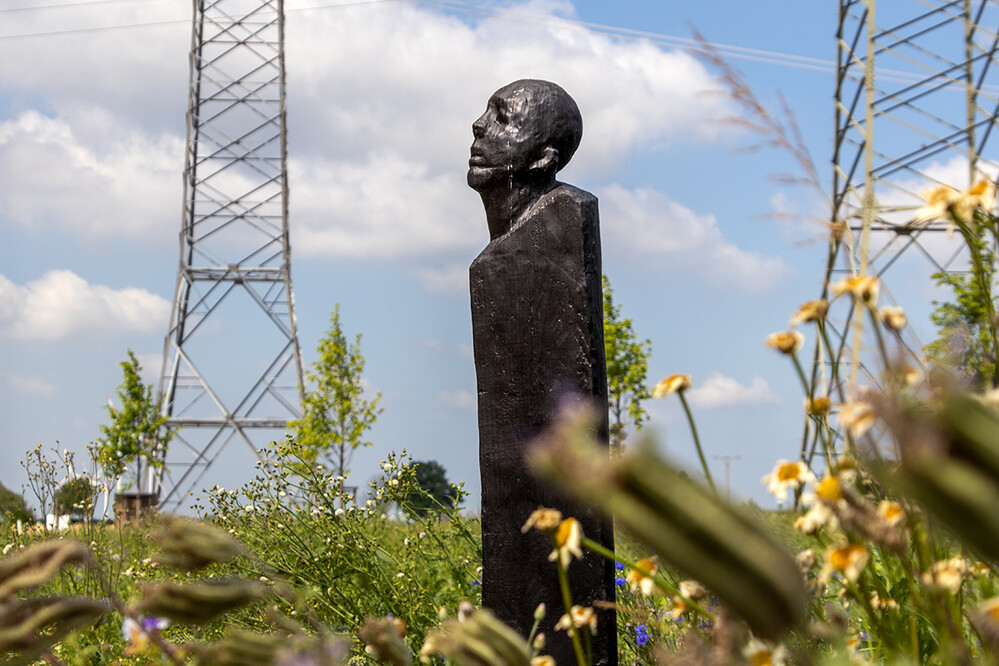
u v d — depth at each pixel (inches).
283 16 1244.5
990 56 686.5
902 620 58.2
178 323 1194.6
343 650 25.2
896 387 19.8
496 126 146.5
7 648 23.5
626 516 15.1
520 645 27.9
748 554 15.1
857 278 42.4
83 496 199.3
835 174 740.7
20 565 24.5
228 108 1233.4
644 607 92.8
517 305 139.6
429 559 180.1
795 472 46.1
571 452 15.2
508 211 144.5
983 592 51.2
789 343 48.1
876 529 32.2
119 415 869.2
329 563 158.7
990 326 39.5
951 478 14.4
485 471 137.8
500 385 139.3
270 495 172.4
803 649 34.2
